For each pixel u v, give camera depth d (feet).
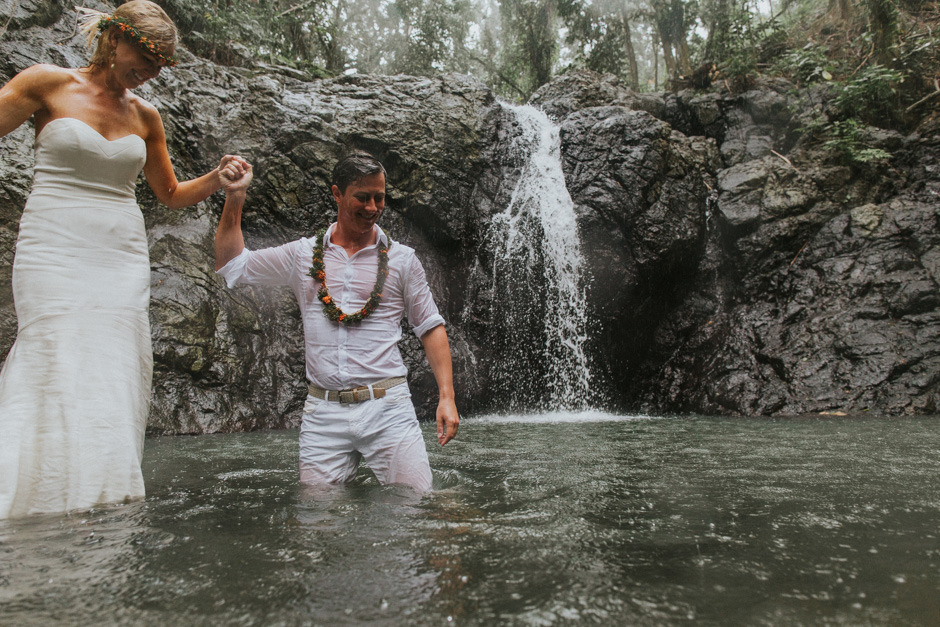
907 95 34.40
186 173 24.09
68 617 3.18
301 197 26.00
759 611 3.30
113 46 7.10
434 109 29.60
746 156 33.76
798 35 43.93
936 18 39.06
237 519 5.51
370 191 7.60
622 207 30.55
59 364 6.63
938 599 3.47
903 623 3.13
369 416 7.53
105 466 6.56
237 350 20.88
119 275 7.22
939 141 31.99
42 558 4.27
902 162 32.24
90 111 7.13
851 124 31.78
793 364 26.94
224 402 19.47
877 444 12.28
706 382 28.89
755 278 30.96
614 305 31.12
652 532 5.03
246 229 25.34
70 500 6.26
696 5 46.68
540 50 53.67
